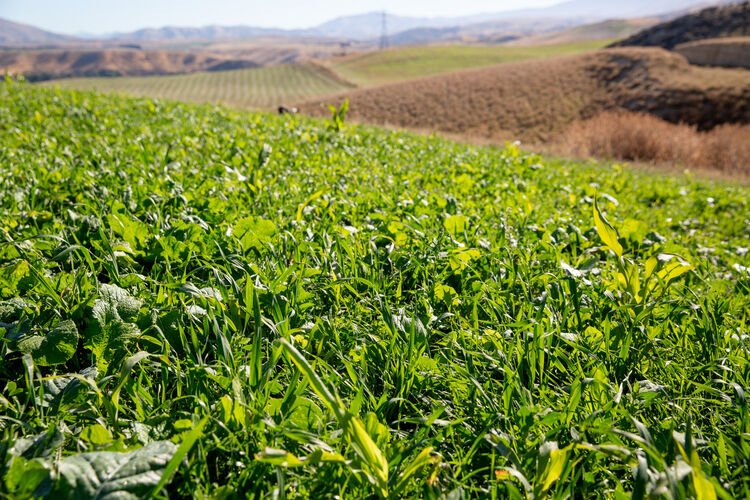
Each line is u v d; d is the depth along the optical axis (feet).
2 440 4.76
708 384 6.83
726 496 4.25
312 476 4.95
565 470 5.10
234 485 4.87
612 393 6.39
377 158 27.22
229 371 6.06
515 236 12.95
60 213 12.25
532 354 7.04
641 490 4.51
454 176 23.07
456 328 8.41
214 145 23.89
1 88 46.65
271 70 416.26
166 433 5.47
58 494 4.04
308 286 8.77
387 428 5.49
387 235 11.53
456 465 5.59
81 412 5.52
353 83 318.86
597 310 8.92
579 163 49.62
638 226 13.30
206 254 9.50
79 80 383.04
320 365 6.61
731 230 21.75
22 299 7.12
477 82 197.16
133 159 19.38
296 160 22.13
